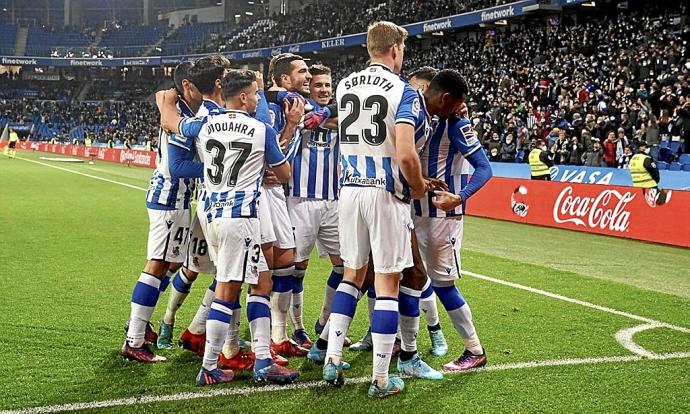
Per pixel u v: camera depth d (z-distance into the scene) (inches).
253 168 161.9
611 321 221.5
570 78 825.5
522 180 512.1
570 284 278.7
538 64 919.0
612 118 671.8
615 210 438.9
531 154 599.2
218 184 162.1
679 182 544.4
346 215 158.2
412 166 145.6
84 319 214.4
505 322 218.8
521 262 331.6
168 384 159.8
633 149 612.7
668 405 149.0
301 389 158.6
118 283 268.4
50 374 164.2
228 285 161.6
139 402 147.5
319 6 1598.2
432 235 172.7
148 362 176.4
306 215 202.4
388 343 152.8
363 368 175.3
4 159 1321.4
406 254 155.7
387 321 152.7
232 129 160.1
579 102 742.5
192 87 175.3
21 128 2032.5
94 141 1910.7
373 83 154.3
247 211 161.2
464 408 146.7
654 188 416.2
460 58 1118.4
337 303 159.9
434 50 1234.6
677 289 279.9
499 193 533.0
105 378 162.7
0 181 799.1
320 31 1469.0
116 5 2503.7
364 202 154.3
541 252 371.2
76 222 458.6
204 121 164.2
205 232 168.7
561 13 994.1
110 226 442.6
